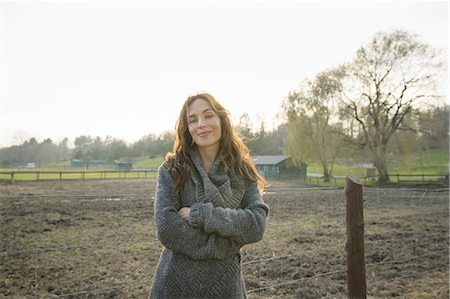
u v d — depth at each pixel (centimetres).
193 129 200
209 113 202
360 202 346
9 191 2114
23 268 596
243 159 214
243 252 677
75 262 626
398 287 536
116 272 577
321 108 3569
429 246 768
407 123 3525
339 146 3584
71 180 3294
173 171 195
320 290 513
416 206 1402
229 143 207
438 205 1438
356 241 344
